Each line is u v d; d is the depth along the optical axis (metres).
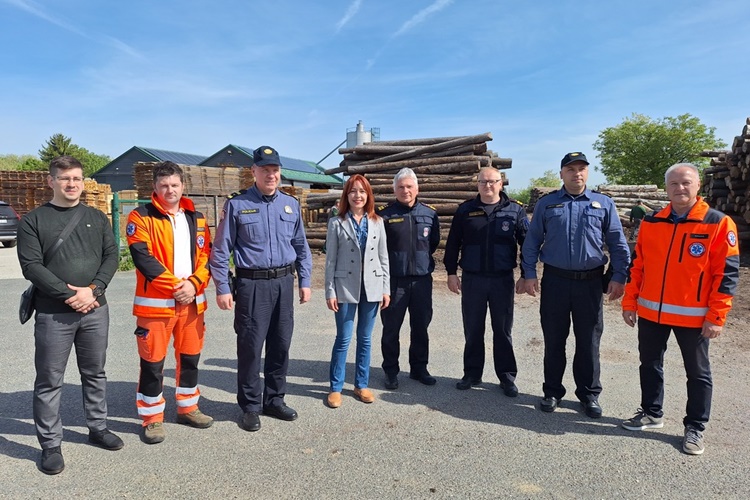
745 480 2.93
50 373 3.02
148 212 3.38
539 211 3.98
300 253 3.99
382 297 4.07
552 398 3.95
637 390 4.30
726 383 4.34
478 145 11.62
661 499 2.75
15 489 2.81
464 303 4.35
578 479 2.95
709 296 3.26
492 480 2.94
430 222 4.39
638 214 14.36
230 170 15.47
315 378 4.63
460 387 4.35
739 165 11.27
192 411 3.64
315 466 3.08
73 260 3.04
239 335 3.63
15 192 19.12
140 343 3.36
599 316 3.83
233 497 2.76
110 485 2.86
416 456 3.21
